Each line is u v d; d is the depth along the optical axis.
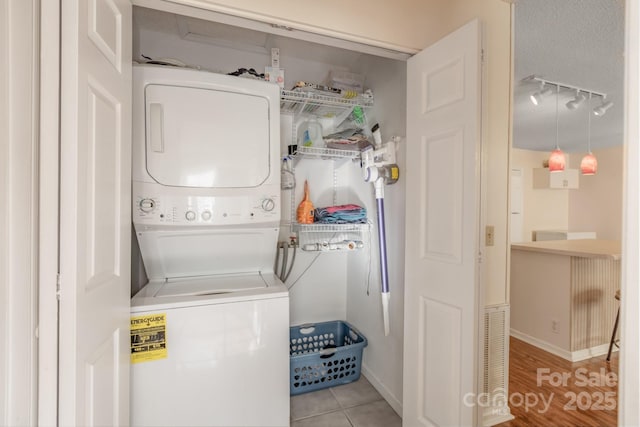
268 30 1.33
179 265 1.63
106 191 0.92
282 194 2.28
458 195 1.32
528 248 2.95
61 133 0.70
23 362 0.65
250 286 1.54
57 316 0.70
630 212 0.47
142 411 1.26
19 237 0.64
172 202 1.45
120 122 1.03
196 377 1.34
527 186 5.51
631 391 0.46
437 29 1.55
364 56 2.20
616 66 2.48
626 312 0.47
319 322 2.48
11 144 0.61
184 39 1.96
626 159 0.48
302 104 1.99
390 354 1.94
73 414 0.71
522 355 2.73
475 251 1.25
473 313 1.26
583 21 1.89
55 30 0.69
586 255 2.46
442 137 1.40
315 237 2.37
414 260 1.56
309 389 2.04
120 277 1.05
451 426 1.35
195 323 1.34
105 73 0.90
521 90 2.96
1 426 0.60
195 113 1.49
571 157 5.88
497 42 1.68
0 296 0.59
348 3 1.38
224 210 1.53
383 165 1.88
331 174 2.43
